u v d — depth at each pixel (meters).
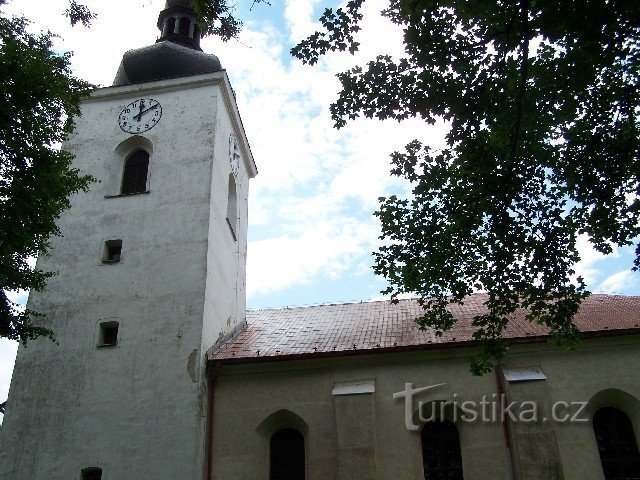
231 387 21.22
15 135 16.27
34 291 22.94
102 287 22.94
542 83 14.77
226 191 27.27
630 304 23.00
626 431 19.39
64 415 20.41
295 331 24.64
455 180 15.80
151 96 27.72
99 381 20.94
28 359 21.56
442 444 19.91
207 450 20.16
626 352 20.09
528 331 21.20
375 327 23.75
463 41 14.70
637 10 13.22
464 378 20.34
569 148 15.35
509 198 15.55
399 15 15.05
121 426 20.03
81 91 18.50
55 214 17.55
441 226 16.19
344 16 14.49
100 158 26.23
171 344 21.38
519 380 19.53
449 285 16.69
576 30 13.72
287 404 20.62
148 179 25.69
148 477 19.06
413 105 15.08
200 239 23.58
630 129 14.90
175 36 31.16
